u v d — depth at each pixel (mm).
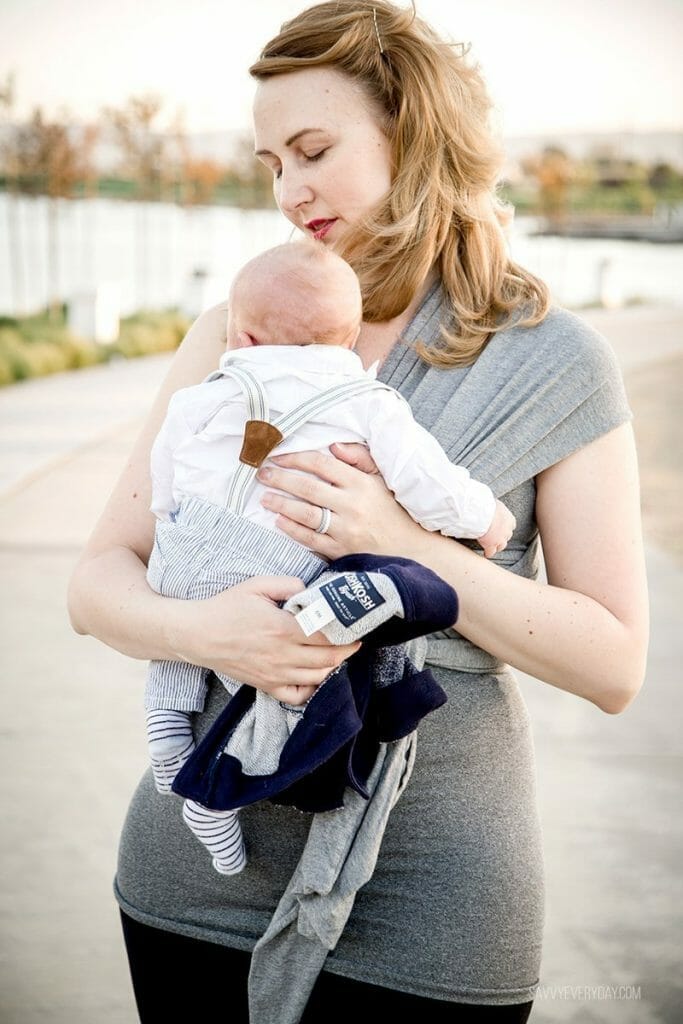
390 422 1603
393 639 1479
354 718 1486
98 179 22578
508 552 1747
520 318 1747
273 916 1687
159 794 1812
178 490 1671
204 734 1690
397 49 1739
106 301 14156
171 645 1563
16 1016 2758
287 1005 1654
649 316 21062
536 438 1683
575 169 39812
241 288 1674
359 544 1585
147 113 21109
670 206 41000
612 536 1672
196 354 1889
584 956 3066
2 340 12469
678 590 6105
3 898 3275
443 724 1676
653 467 8906
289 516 1590
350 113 1737
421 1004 1649
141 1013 1854
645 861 3551
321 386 1616
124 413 10047
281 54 1796
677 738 4406
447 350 1756
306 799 1541
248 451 1589
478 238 1774
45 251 23797
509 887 1649
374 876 1662
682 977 2975
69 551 6207
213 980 1769
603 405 1689
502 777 1706
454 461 1695
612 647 1620
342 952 1678
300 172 1775
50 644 5074
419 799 1661
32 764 4012
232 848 1652
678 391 12406
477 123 1785
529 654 1614
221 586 1604
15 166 17812
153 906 1794
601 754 4250
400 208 1732
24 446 8500
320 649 1466
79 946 3092
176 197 26484
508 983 1648
